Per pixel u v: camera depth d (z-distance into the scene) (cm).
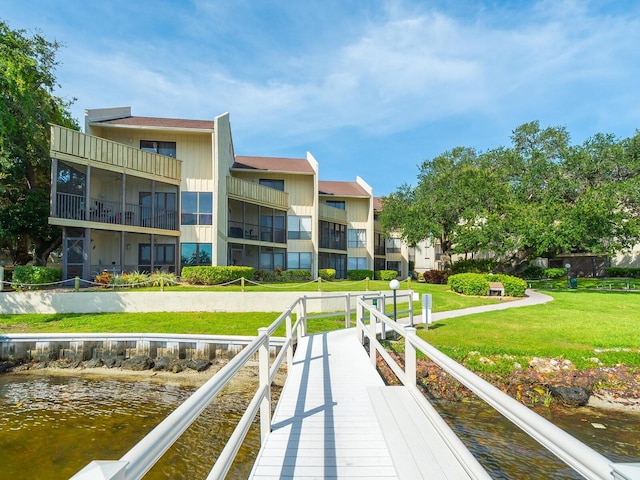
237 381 896
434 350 288
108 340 1066
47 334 1067
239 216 2481
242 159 2883
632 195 2345
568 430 660
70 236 1711
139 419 701
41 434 636
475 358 882
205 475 513
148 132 2062
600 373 831
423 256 4175
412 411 390
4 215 1925
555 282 3022
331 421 432
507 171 2886
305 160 3069
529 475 499
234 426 661
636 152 2600
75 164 1652
